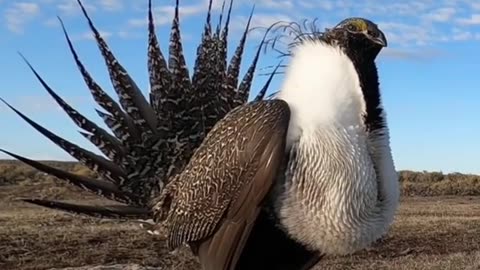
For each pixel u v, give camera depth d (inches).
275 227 43.6
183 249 53.0
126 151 57.2
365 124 42.6
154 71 56.2
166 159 56.1
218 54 55.9
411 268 119.5
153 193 56.4
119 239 146.4
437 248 150.5
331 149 40.9
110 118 57.4
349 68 43.2
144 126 56.8
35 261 124.7
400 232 175.6
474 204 300.7
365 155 41.8
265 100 44.6
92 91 57.3
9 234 155.3
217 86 55.6
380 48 43.8
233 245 44.3
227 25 56.2
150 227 54.9
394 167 44.5
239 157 43.3
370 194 41.6
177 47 56.0
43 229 163.9
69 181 56.9
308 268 44.8
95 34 57.0
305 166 41.3
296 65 44.8
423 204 298.4
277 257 44.7
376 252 138.4
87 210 56.6
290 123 42.4
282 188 42.4
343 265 122.1
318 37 45.7
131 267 112.0
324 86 42.5
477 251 144.0
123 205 57.4
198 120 55.6
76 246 138.8
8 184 297.3
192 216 46.6
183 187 47.9
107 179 57.5
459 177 436.1
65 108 57.1
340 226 41.1
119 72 57.2
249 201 43.1
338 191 40.6
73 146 57.4
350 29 44.2
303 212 41.6
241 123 44.1
